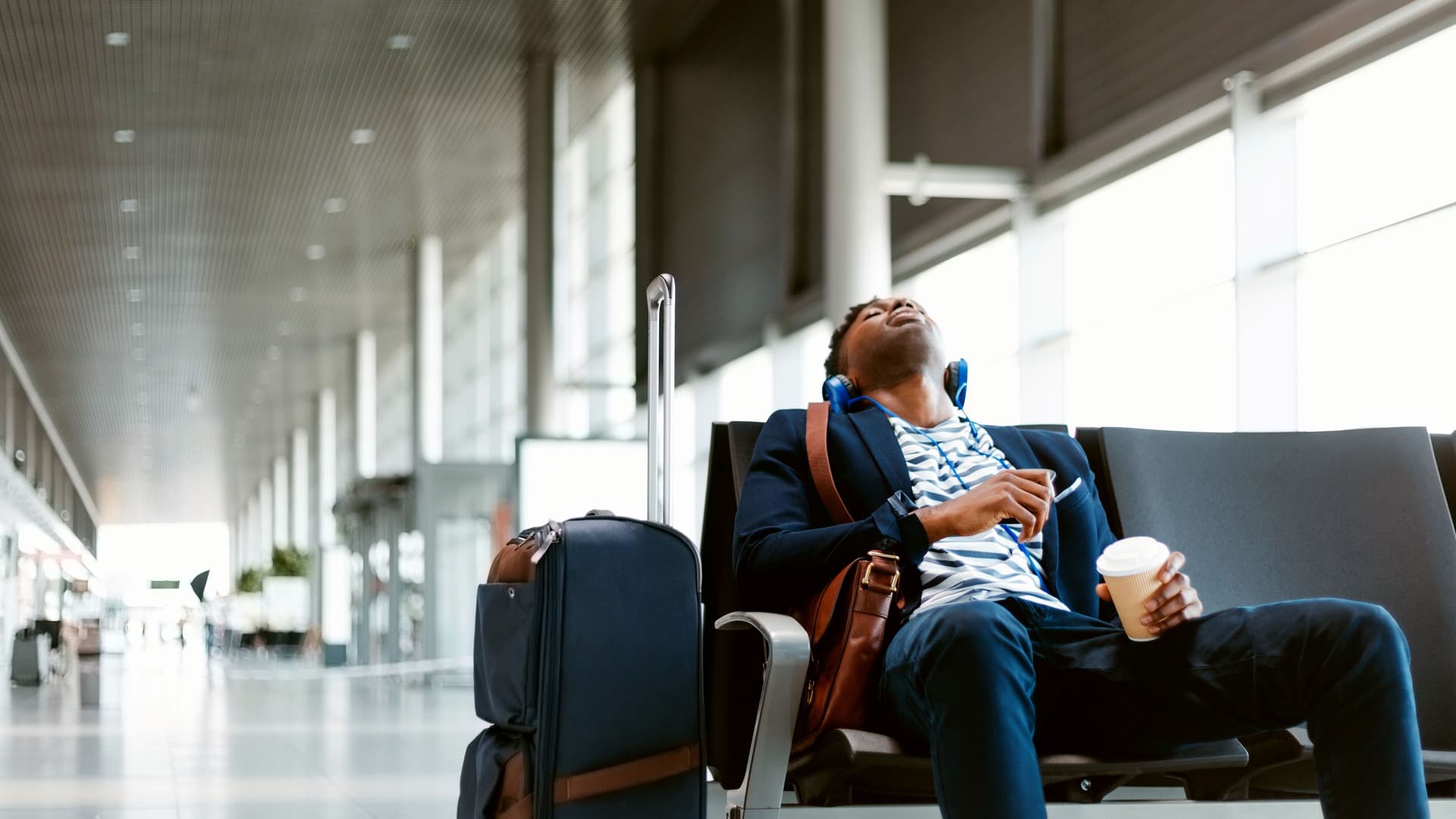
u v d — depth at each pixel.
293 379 34.94
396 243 22.33
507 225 21.33
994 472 2.34
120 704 11.73
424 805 4.89
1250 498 2.52
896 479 2.30
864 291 8.34
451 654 15.59
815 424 2.37
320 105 15.99
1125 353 8.59
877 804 2.08
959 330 10.19
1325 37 6.76
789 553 2.16
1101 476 2.53
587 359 17.25
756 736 2.00
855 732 1.95
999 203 9.41
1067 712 2.07
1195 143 7.86
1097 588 2.32
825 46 8.62
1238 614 1.93
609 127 16.66
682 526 14.83
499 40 14.34
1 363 28.95
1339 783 1.81
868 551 2.12
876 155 8.45
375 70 14.93
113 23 13.46
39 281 24.44
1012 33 9.36
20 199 19.55
